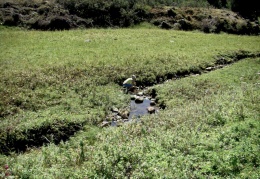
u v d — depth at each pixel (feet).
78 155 36.63
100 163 32.19
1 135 45.57
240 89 61.98
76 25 134.10
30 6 140.87
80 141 40.73
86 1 148.97
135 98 66.44
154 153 34.19
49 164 35.78
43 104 57.06
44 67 75.05
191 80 76.18
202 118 45.27
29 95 59.62
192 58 94.32
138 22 154.10
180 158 32.99
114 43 107.14
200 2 205.26
